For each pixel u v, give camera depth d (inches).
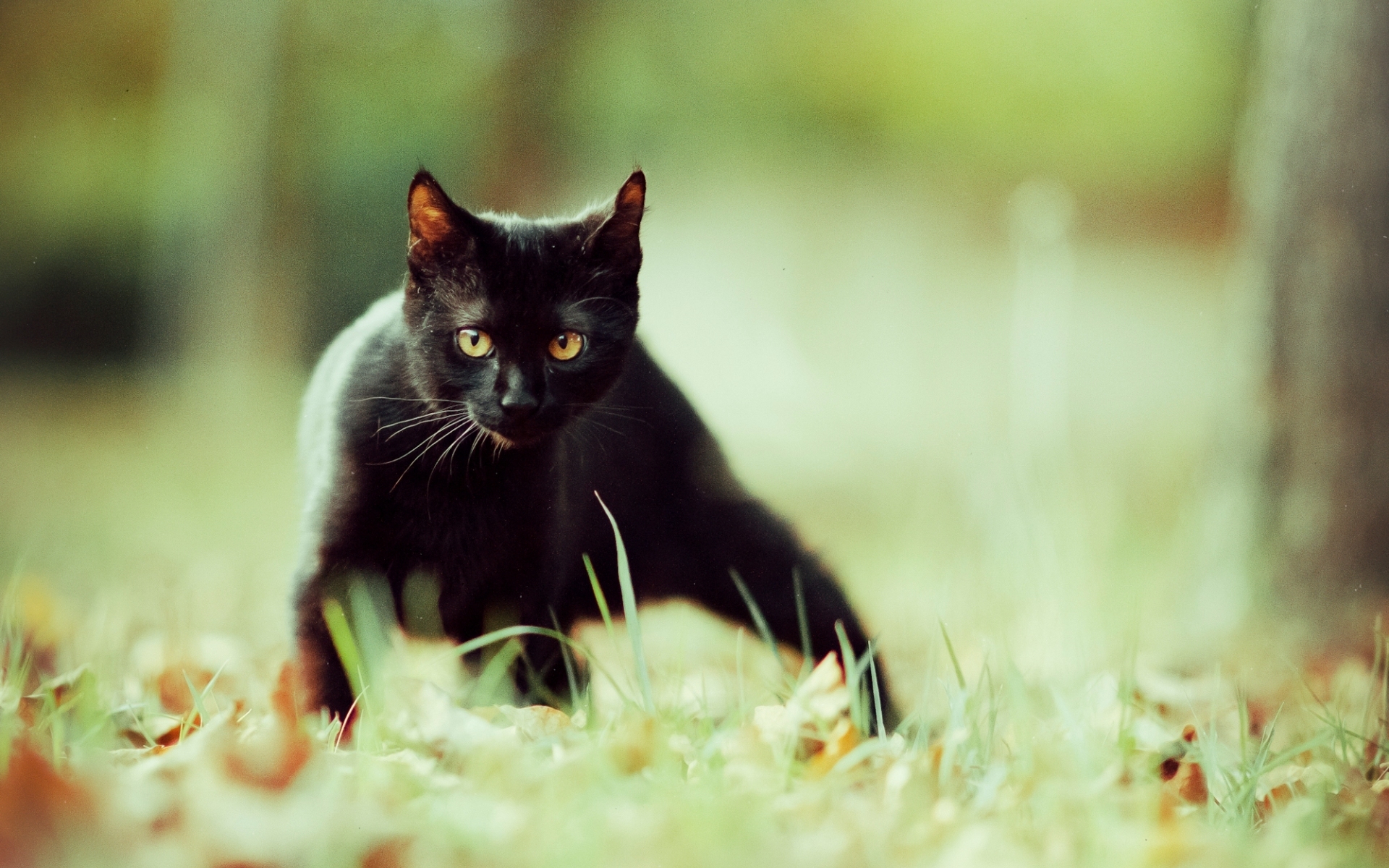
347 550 57.0
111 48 162.4
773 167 169.9
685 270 155.2
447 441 57.6
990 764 53.9
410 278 58.2
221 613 69.5
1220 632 69.5
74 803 49.5
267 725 54.1
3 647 57.7
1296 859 50.8
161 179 161.0
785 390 102.4
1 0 157.8
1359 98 67.7
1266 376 69.4
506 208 127.5
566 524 59.1
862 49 172.7
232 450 116.9
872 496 90.4
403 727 54.1
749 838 50.4
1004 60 180.1
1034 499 70.5
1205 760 54.6
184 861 48.8
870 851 50.4
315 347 133.8
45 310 173.0
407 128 135.1
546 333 58.2
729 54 154.5
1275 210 69.2
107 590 67.0
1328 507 68.6
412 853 49.4
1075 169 189.9
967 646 65.2
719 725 56.6
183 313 147.7
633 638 54.5
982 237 181.6
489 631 58.5
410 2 126.5
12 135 167.0
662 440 61.0
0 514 84.0
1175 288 178.7
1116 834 50.9
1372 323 68.1
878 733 56.5
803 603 61.1
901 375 149.3
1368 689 61.1
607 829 50.3
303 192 127.3
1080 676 58.6
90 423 145.3
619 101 144.3
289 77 124.9
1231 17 177.0
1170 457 108.9
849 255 171.9
